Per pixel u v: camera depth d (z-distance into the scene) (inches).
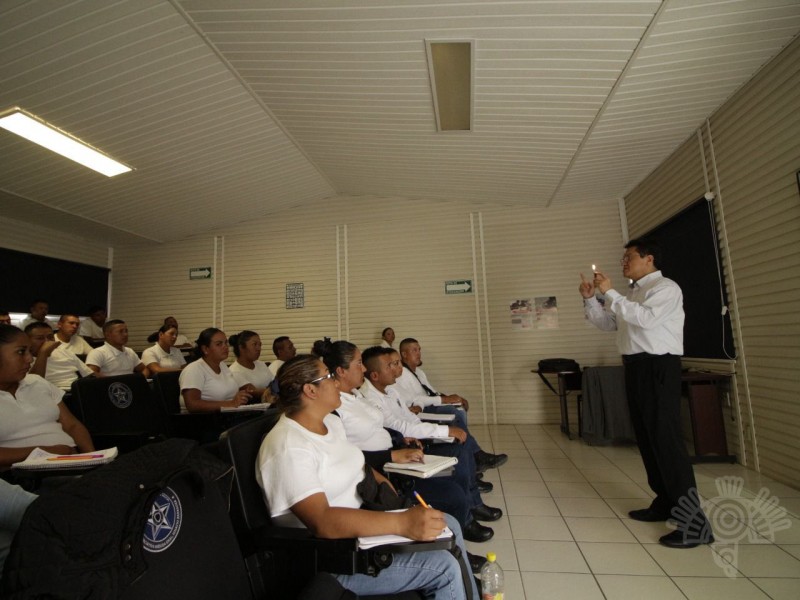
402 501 68.0
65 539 31.6
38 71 119.5
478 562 84.6
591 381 177.5
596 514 110.4
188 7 107.4
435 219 243.9
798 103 108.7
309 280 252.4
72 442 92.7
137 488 37.7
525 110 144.1
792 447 118.3
